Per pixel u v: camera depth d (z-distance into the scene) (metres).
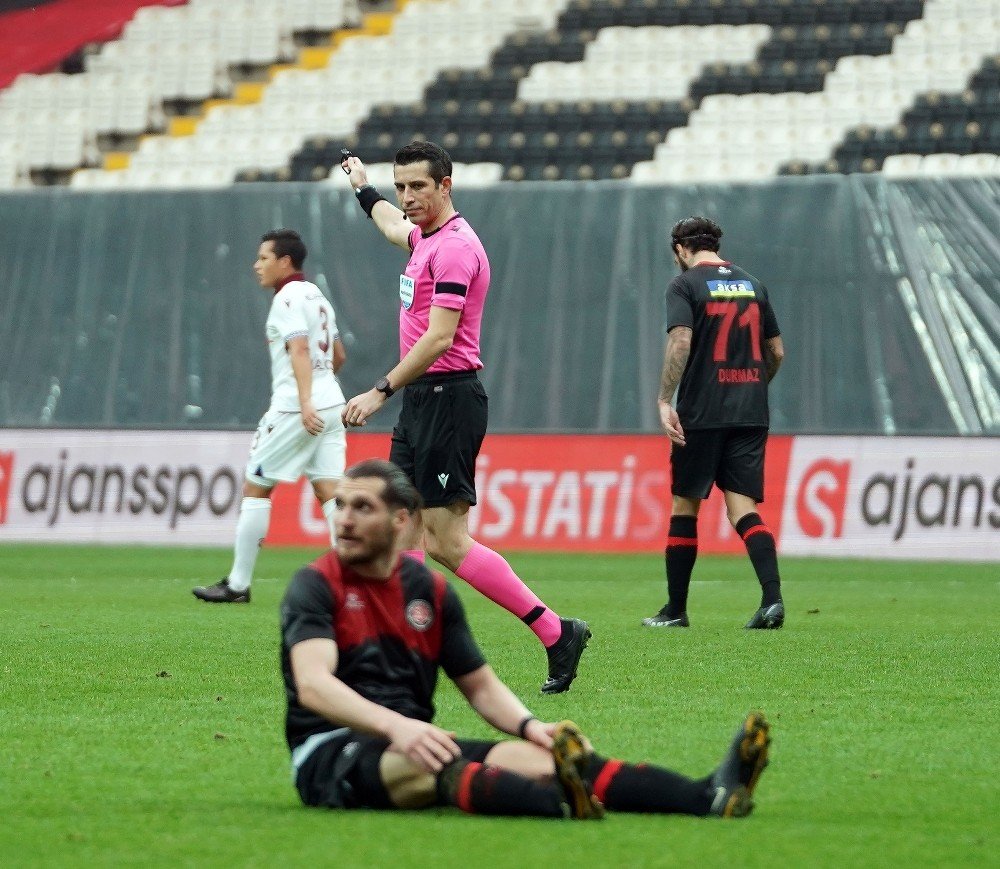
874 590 46.06
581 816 14.53
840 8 86.75
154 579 47.97
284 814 15.05
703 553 60.75
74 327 69.88
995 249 64.19
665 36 88.00
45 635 31.56
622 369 66.00
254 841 13.87
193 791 16.39
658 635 32.34
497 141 86.00
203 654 28.44
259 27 93.75
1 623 34.03
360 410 24.38
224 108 90.38
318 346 39.28
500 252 67.38
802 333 65.19
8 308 70.31
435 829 14.27
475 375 25.28
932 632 33.06
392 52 91.25
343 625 15.23
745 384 34.19
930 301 64.38
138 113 92.06
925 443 59.41
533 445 62.66
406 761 14.70
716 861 13.16
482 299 25.27
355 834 14.09
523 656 28.67
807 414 64.62
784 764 18.14
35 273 70.44
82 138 91.50
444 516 24.72
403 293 25.78
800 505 60.34
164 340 69.25
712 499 61.03
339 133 88.19
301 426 39.16
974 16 84.62
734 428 34.12
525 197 67.44
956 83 82.19
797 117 82.94
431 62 90.19
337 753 15.00
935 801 16.08
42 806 15.59
